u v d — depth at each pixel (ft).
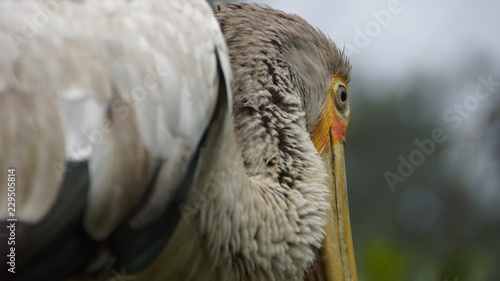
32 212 17.57
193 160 20.04
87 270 19.34
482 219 39.78
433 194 44.52
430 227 43.96
